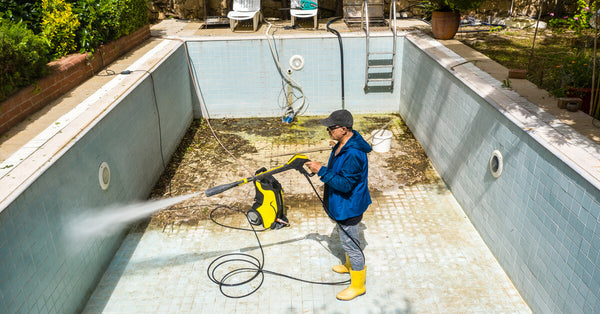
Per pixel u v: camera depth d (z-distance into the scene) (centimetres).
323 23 964
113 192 497
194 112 880
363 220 552
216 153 735
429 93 702
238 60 845
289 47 838
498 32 932
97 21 668
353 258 413
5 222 309
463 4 761
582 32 736
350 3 934
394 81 875
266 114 891
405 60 839
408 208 576
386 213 566
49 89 525
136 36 796
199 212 572
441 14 778
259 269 468
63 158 392
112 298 435
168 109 713
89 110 493
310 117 884
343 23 953
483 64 635
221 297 435
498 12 1020
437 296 430
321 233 529
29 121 468
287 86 867
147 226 547
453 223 545
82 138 430
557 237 364
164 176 664
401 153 727
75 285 408
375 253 491
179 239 522
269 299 431
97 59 646
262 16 981
